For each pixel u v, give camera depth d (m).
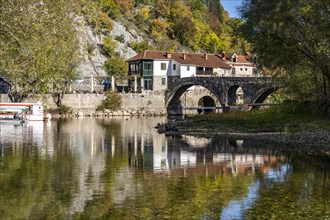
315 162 32.28
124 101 110.25
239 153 37.56
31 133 57.91
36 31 28.03
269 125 59.34
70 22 32.56
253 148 40.78
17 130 63.12
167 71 119.62
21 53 28.03
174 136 53.91
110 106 108.00
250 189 23.47
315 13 49.84
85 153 37.84
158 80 118.50
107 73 134.25
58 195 22.16
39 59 28.23
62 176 27.02
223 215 18.77
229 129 59.00
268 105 84.56
